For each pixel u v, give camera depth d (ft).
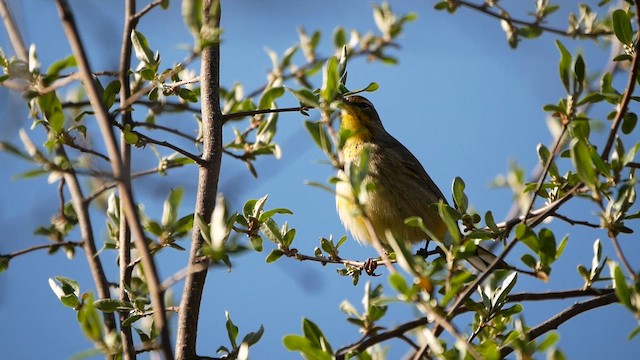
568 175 34.60
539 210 34.86
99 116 24.68
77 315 35.06
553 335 30.42
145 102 41.96
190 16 28.91
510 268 30.07
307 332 30.81
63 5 25.43
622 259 27.76
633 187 30.96
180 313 34.60
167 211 36.55
